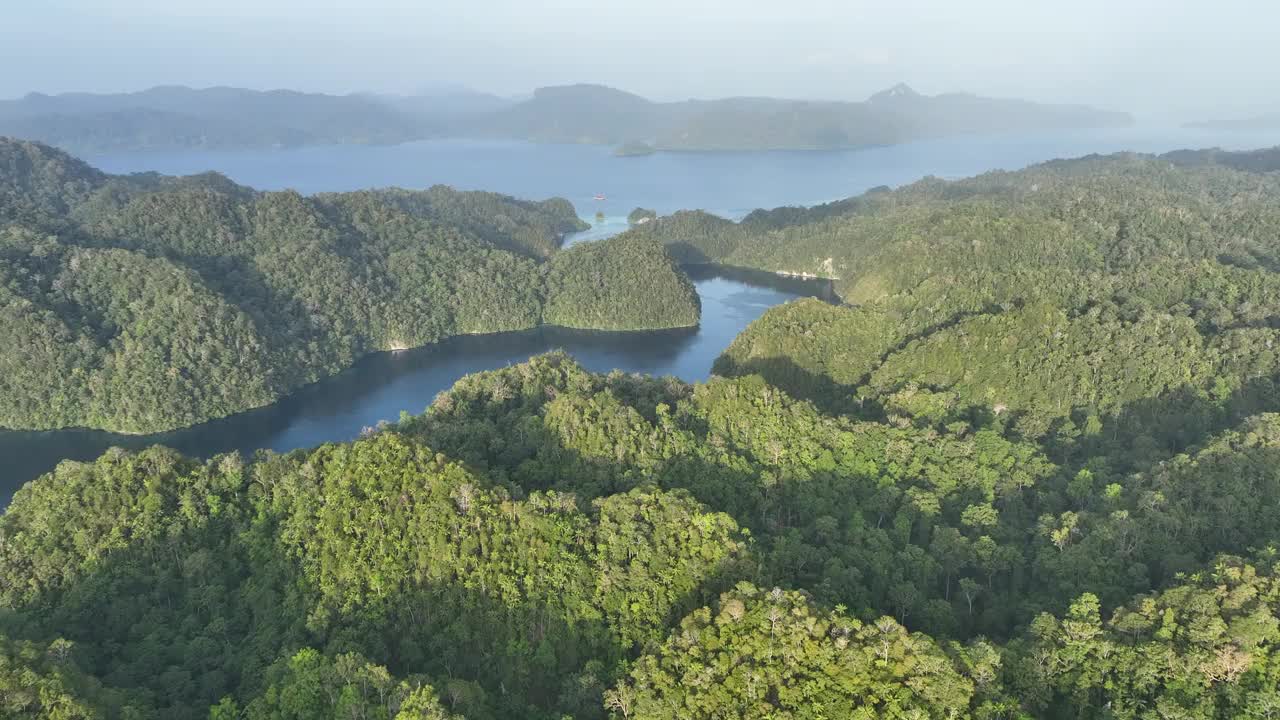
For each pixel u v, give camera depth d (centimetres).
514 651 10475
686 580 10856
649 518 11744
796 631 8981
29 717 8219
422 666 10525
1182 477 13688
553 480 14262
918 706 8075
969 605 11844
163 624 11300
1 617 10788
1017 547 12862
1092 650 9256
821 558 12206
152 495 12556
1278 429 14250
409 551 11431
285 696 9100
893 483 14575
